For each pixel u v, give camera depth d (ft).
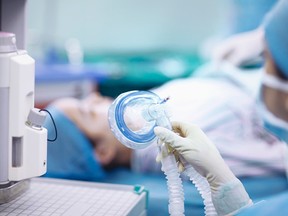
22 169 3.46
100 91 10.56
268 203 3.52
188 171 3.52
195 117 7.38
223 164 3.48
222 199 3.46
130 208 3.67
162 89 8.21
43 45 12.12
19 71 3.31
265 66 7.67
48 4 12.68
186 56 13.16
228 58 9.07
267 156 7.22
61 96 10.19
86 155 7.20
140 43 13.76
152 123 3.42
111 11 13.58
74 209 3.62
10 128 3.37
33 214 3.50
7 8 4.17
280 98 7.50
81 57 12.25
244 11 10.32
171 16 13.62
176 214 3.35
